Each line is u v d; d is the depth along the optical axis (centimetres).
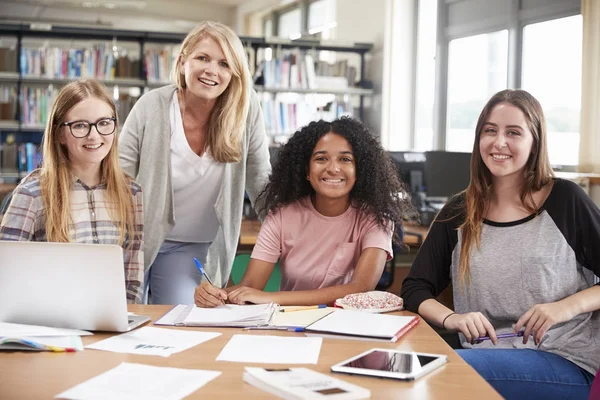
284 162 266
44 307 192
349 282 249
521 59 700
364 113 866
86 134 234
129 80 758
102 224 243
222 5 1255
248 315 205
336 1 948
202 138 295
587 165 584
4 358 168
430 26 826
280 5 1110
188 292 305
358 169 258
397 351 172
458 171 516
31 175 245
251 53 796
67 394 140
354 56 877
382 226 259
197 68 275
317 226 262
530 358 209
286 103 788
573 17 632
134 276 252
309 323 203
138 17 1228
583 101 586
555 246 223
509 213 232
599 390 181
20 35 739
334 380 146
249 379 149
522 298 225
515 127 224
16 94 741
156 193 292
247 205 506
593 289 216
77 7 1191
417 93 841
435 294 244
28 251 189
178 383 147
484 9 743
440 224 244
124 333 193
